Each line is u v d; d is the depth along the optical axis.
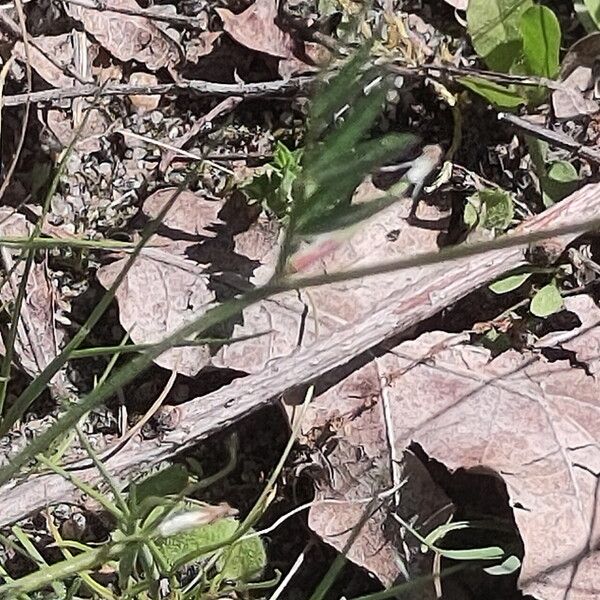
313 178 0.32
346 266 0.46
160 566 0.42
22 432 0.47
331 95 0.32
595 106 0.47
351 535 0.43
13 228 0.48
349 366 0.46
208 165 0.48
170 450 0.44
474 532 0.45
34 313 0.47
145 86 0.47
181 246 0.47
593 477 0.44
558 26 0.46
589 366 0.46
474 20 0.47
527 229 0.45
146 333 0.46
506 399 0.45
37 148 0.48
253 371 0.46
